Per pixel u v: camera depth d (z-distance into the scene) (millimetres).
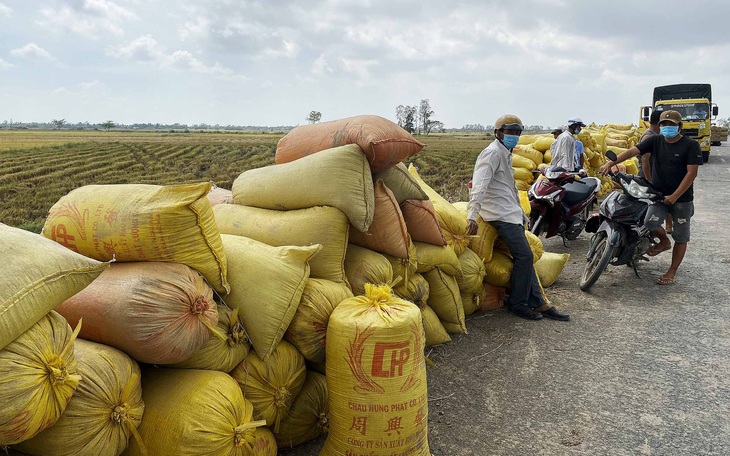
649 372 4082
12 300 1823
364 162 3359
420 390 2773
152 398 2436
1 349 1813
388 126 3566
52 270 1978
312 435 3176
